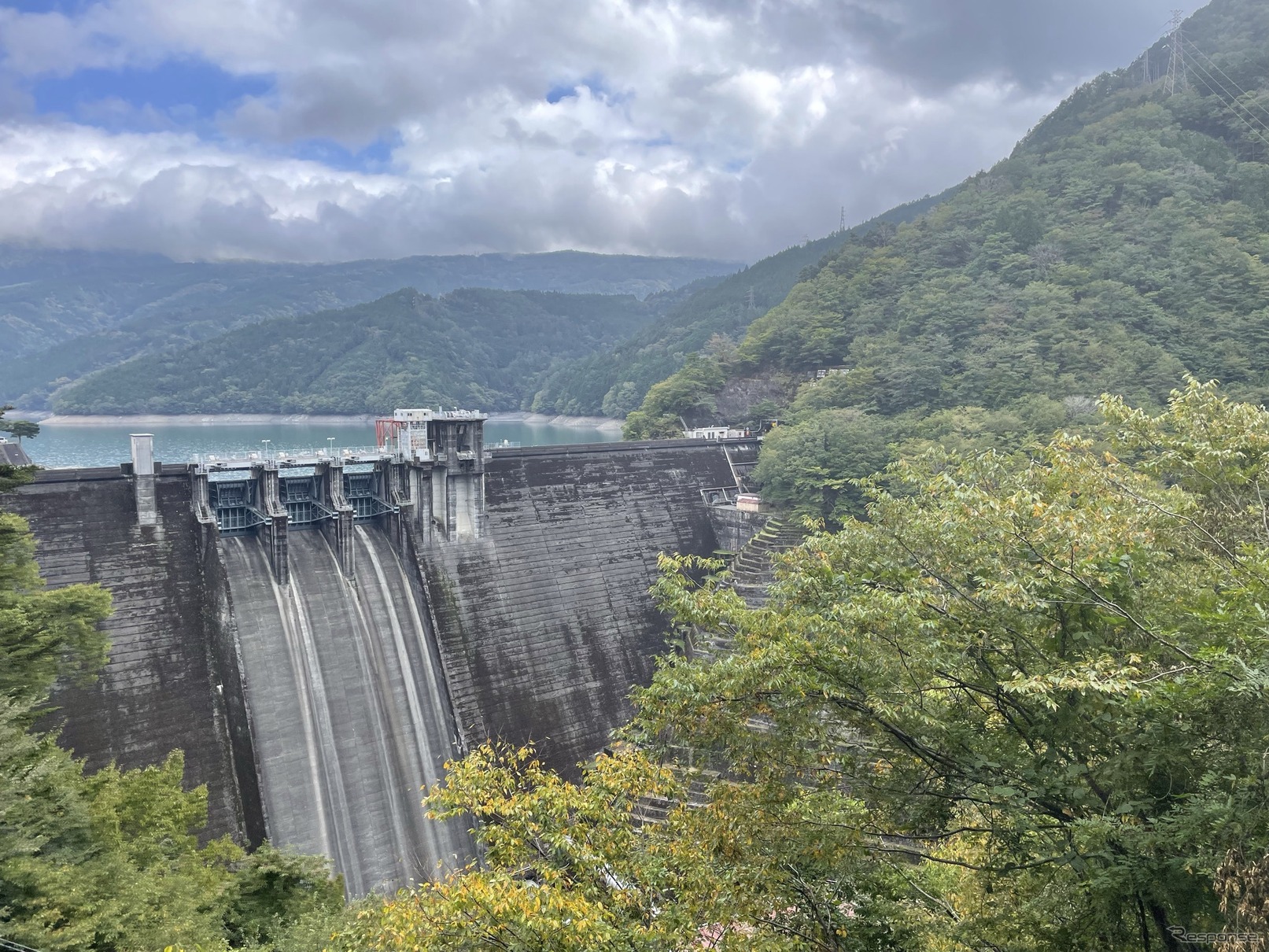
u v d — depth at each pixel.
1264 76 193.75
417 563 83.25
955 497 30.06
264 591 73.38
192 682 65.31
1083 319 134.12
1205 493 36.59
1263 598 25.09
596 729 86.00
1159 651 27.36
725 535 109.44
